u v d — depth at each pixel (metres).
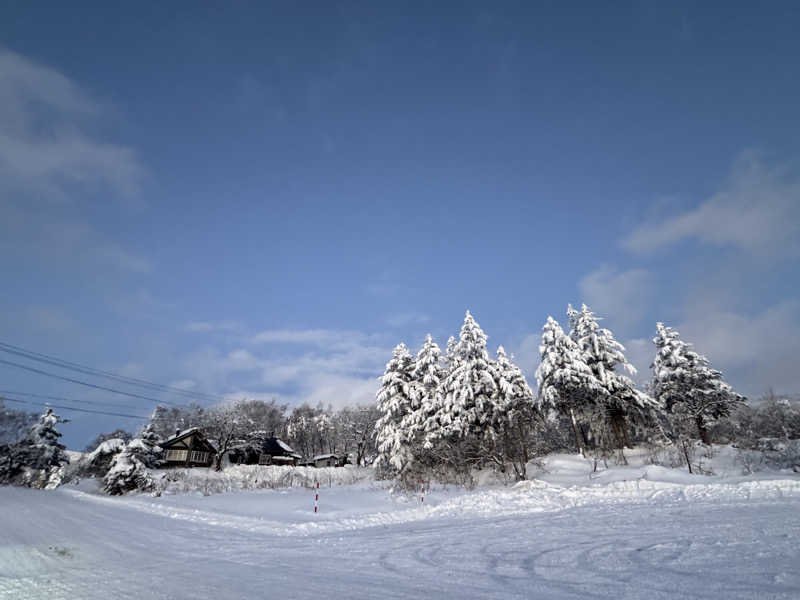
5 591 6.93
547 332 37.19
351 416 88.00
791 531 9.10
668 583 5.96
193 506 23.00
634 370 36.19
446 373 40.69
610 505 16.66
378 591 6.33
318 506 22.80
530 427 34.34
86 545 11.14
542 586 6.27
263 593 6.42
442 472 34.06
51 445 48.66
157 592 6.67
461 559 8.73
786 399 35.78
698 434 35.34
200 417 64.31
